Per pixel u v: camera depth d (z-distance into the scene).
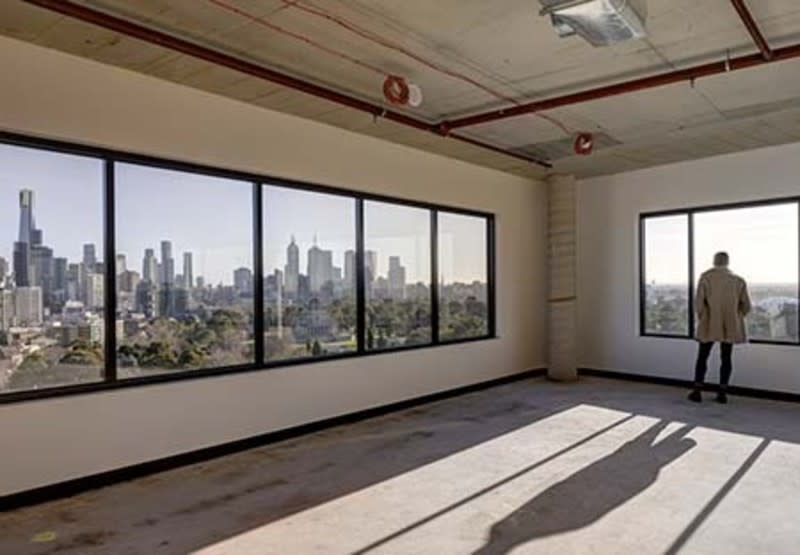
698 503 3.39
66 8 3.09
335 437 4.88
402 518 3.24
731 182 6.59
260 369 4.74
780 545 2.87
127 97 3.96
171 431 4.12
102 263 3.93
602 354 7.73
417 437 4.84
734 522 3.13
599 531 3.04
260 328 4.81
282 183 4.99
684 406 5.88
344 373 5.35
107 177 3.96
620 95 4.61
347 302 5.55
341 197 5.51
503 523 3.16
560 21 3.04
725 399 6.09
